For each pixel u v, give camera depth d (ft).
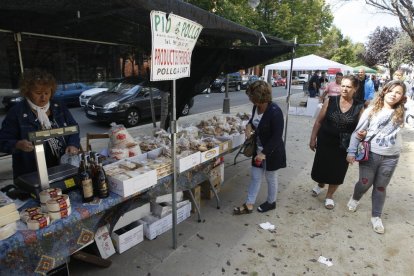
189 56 7.98
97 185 6.48
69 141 7.87
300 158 18.06
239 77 74.23
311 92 44.21
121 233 8.89
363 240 9.43
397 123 9.02
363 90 20.81
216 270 7.94
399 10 31.71
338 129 10.48
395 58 68.95
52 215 5.38
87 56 12.35
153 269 7.91
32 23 10.18
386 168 9.46
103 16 9.07
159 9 6.39
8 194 6.17
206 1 31.01
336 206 11.73
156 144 10.49
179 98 15.71
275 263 8.27
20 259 5.06
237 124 13.75
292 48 16.65
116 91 29.86
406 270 8.05
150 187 7.61
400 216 10.99
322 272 7.95
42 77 6.75
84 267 7.88
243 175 15.03
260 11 64.23
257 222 10.43
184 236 9.47
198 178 10.37
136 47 13.73
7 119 6.95
